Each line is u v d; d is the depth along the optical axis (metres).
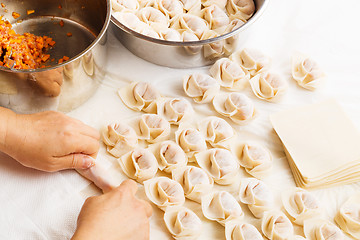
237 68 0.68
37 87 0.60
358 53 0.74
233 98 0.66
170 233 0.58
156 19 0.71
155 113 0.66
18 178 0.60
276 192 0.62
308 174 0.61
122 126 0.63
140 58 0.71
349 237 0.59
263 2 0.70
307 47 0.74
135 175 0.60
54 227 0.57
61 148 0.57
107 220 0.53
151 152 0.62
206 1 0.74
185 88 0.67
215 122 0.64
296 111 0.66
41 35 0.72
